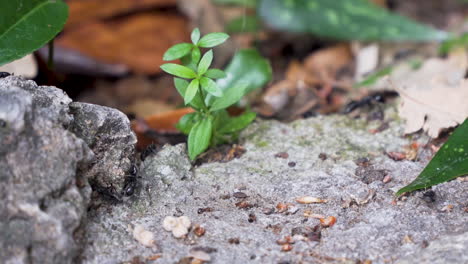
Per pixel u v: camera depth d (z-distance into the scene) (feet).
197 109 1.53
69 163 1.38
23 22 1.55
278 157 1.58
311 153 1.59
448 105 1.63
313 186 1.52
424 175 1.47
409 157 1.58
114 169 1.47
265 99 1.84
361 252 1.41
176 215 1.47
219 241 1.42
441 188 1.50
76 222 1.37
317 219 1.47
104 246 1.40
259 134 1.64
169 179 1.52
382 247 1.41
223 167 1.56
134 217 1.46
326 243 1.42
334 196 1.50
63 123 1.42
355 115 1.69
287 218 1.47
